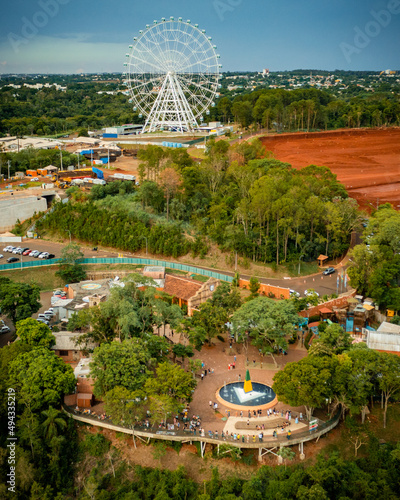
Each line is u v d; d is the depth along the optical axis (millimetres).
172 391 136125
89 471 130250
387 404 146250
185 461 129875
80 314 162000
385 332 163625
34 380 134750
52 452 129250
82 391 145875
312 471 118875
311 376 131625
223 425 134875
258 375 156000
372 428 138625
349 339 153875
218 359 165125
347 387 134125
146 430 132875
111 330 159875
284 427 133500
